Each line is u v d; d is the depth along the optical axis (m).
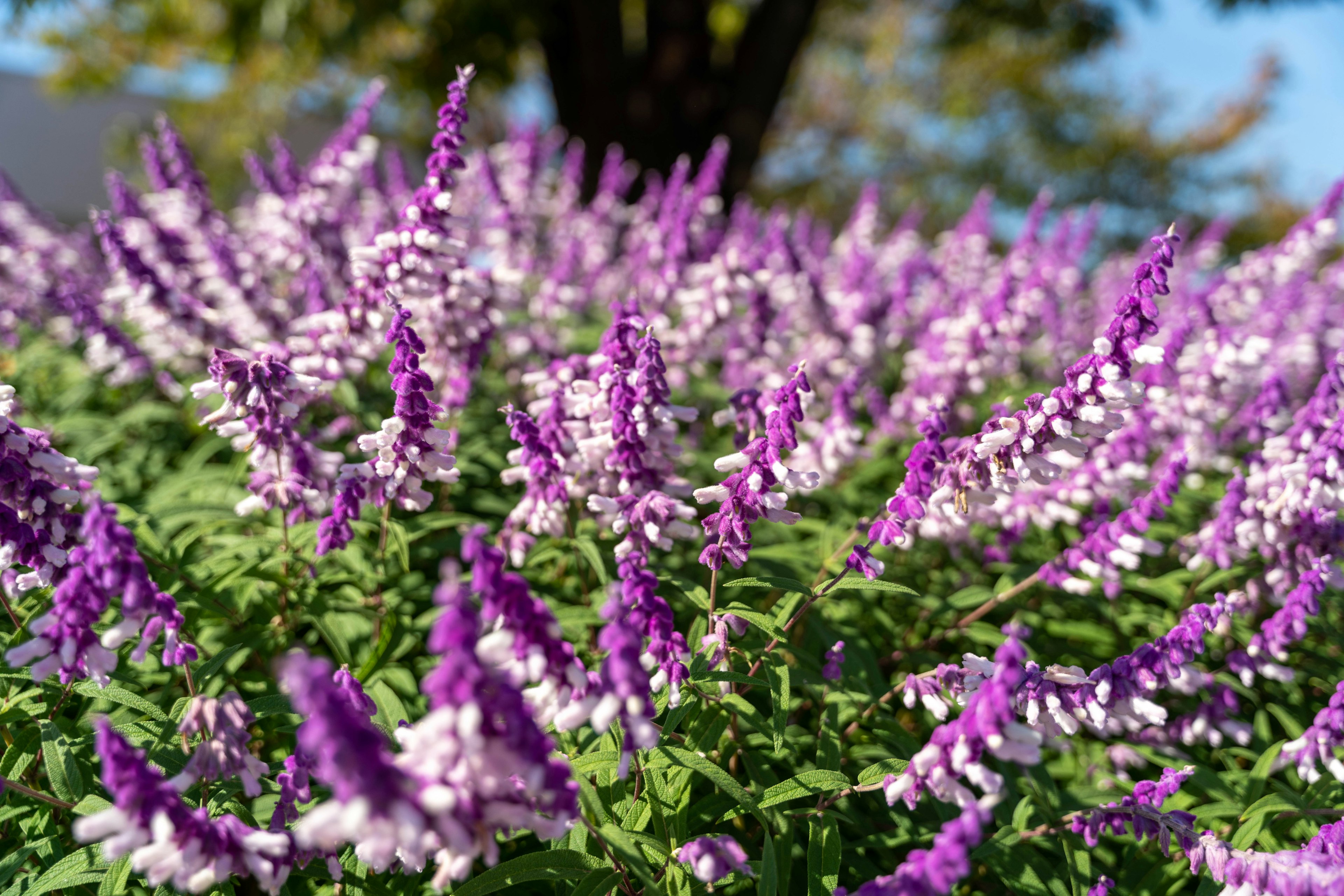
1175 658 2.75
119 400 6.39
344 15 16.78
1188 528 5.56
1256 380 5.64
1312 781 3.29
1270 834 3.55
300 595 4.08
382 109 26.30
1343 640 4.55
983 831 3.53
